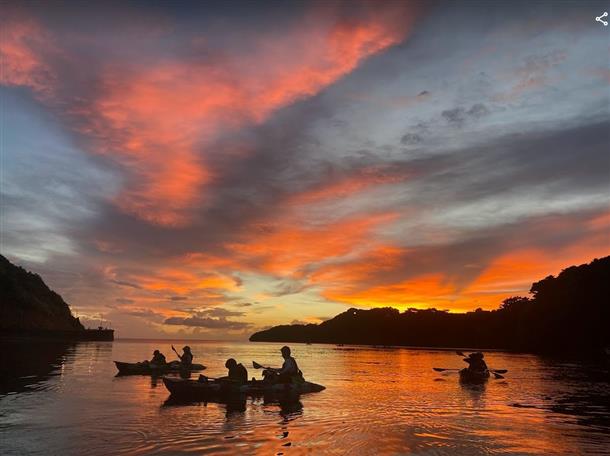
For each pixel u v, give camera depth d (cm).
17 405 1515
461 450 1025
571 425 1307
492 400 1822
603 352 7625
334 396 1883
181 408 1513
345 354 7550
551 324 9431
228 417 1371
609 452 1018
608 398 1903
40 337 12294
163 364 2994
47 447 996
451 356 6844
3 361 3334
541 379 2841
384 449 1025
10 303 13775
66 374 2550
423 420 1362
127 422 1266
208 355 6341
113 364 3397
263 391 1916
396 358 6050
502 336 12669
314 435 1152
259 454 968
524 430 1235
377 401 1755
